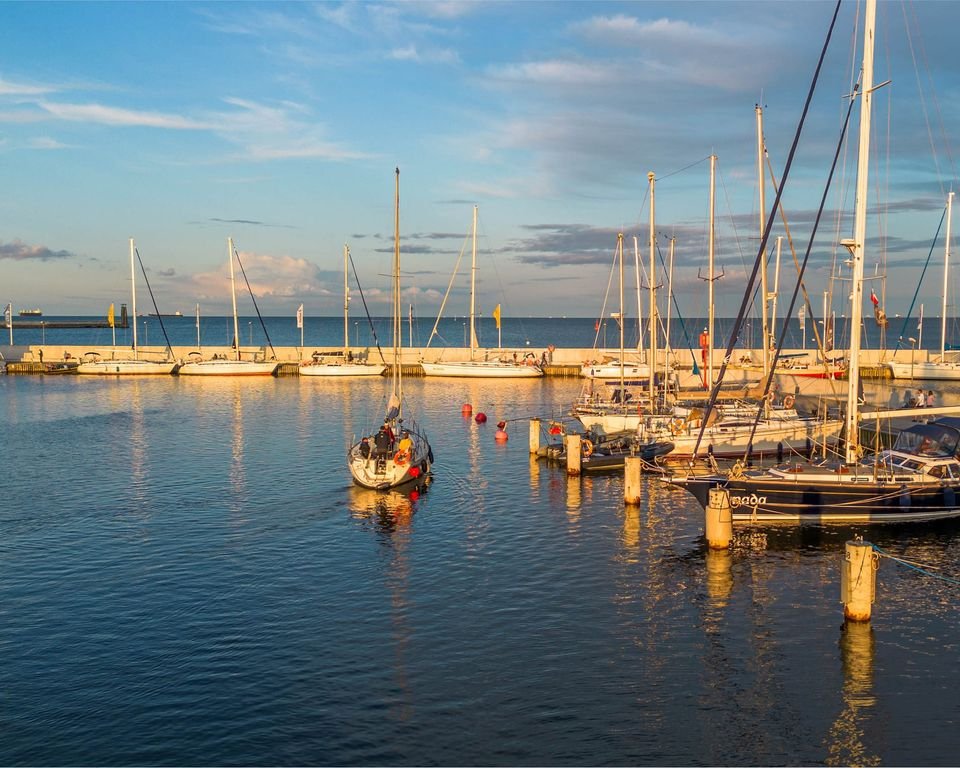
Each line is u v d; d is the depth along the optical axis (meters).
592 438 48.62
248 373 96.19
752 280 33.25
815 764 16.02
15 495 37.66
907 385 78.62
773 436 45.88
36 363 100.44
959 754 16.33
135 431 56.78
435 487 39.16
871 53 29.95
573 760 16.12
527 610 23.53
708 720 17.56
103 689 18.89
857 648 20.97
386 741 16.75
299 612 23.41
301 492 38.12
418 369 95.31
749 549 29.00
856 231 30.98
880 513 30.84
